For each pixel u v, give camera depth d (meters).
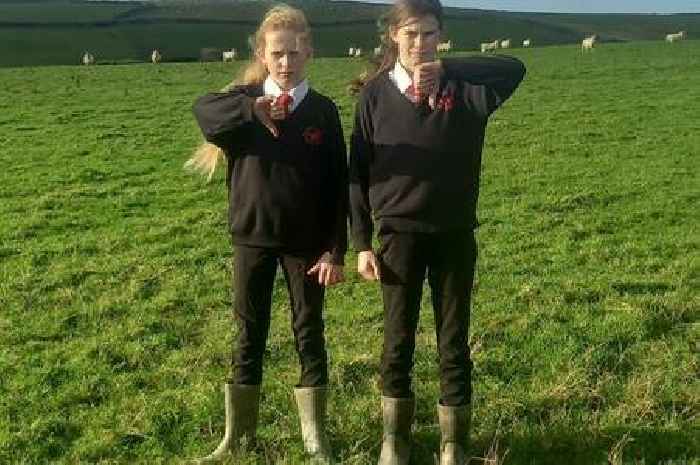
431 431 5.79
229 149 5.13
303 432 5.46
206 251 11.18
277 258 5.34
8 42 73.56
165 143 21.50
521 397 6.22
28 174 17.42
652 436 5.61
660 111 25.94
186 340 7.85
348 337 7.78
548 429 5.67
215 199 14.86
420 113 4.85
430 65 4.71
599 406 6.11
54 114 27.19
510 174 16.88
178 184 16.12
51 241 11.84
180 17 92.69
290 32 4.98
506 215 13.30
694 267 10.11
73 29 81.94
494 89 4.87
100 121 25.61
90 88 35.44
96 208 14.12
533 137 21.64
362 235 5.09
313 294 5.30
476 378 6.68
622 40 93.31
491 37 90.06
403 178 4.89
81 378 6.90
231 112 4.89
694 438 5.55
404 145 4.87
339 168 5.23
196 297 9.15
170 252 11.27
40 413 6.25
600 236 11.97
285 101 4.88
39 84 37.00
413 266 5.05
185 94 33.06
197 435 5.86
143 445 5.72
